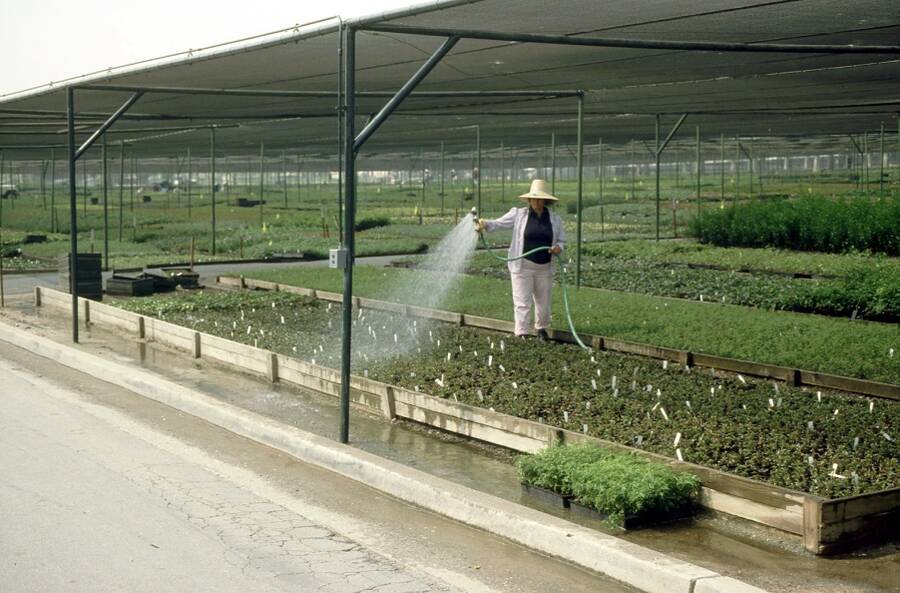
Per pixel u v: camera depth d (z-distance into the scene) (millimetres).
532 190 14180
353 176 9758
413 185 102625
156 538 7203
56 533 7234
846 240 26656
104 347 15664
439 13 11305
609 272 23078
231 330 15938
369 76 16641
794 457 8391
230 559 6816
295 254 30406
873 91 20094
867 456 8375
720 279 21156
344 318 9812
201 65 15109
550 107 23484
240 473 9109
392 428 10750
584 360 12836
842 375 11625
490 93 15203
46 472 8820
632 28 12312
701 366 12758
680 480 7699
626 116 29000
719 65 15609
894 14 11312
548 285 14734
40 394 12320
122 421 11000
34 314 19312
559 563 6934
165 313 18047
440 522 7855
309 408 11703
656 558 6527
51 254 30922
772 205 30312
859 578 6457
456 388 11289
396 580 6516
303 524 7680
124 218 51031
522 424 9508
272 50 13828
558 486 8070
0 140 33656
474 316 16625
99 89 15703
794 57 14664
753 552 6953
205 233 39656
